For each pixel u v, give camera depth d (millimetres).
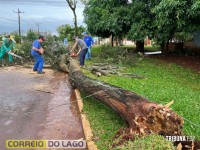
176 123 4875
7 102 8742
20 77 12781
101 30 24281
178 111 7086
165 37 19688
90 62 16938
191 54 23078
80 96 8852
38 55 13766
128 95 6016
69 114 7555
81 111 7379
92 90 7840
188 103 7867
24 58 17344
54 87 10711
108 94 6672
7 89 10422
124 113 5809
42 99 9086
